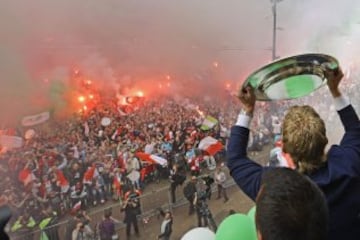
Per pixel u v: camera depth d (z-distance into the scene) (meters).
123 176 10.82
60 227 9.40
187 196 10.07
